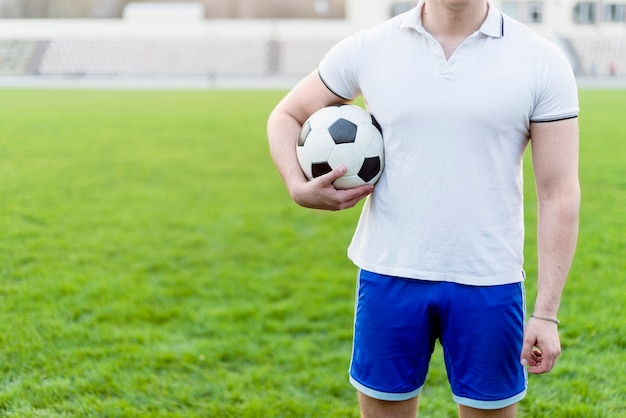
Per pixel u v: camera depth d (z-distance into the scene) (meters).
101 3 56.34
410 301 2.07
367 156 2.13
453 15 1.93
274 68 40.84
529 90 1.92
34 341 3.82
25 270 5.12
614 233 6.12
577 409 3.12
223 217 7.04
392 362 2.12
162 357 3.70
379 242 2.12
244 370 3.60
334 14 55.69
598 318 4.12
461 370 2.10
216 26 42.47
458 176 1.98
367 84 2.09
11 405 3.16
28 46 41.75
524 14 39.44
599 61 38.06
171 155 11.22
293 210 7.39
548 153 1.97
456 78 1.94
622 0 38.91
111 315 4.28
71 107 19.95
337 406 3.23
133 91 27.50
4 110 18.83
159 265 5.37
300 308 4.48
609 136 13.15
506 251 2.03
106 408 3.15
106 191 8.24
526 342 2.02
